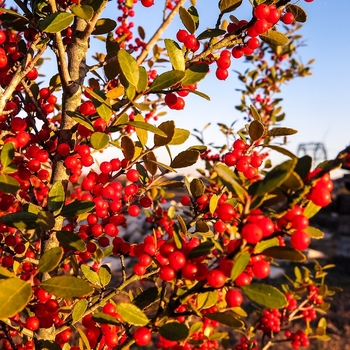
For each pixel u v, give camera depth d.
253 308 0.94
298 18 0.27
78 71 0.27
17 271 0.32
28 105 0.29
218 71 0.27
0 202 0.23
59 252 0.17
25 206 0.24
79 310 0.24
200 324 0.20
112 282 1.04
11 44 0.26
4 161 0.20
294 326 0.95
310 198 0.16
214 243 0.17
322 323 0.54
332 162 0.15
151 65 0.46
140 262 0.21
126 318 0.16
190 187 0.29
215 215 0.29
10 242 0.26
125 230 1.65
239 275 0.16
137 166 0.31
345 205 2.16
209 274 0.16
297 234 0.15
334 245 1.66
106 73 0.29
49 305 0.21
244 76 0.83
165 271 0.17
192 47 0.26
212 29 0.26
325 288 0.54
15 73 0.24
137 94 0.22
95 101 0.22
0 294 0.15
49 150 0.28
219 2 0.26
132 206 0.27
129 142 0.24
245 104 0.84
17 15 0.24
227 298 0.16
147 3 0.28
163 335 0.17
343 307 1.03
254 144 0.26
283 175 0.14
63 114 0.27
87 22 0.26
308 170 0.16
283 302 0.15
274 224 0.16
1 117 0.27
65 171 0.27
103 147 0.21
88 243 0.27
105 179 0.26
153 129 0.20
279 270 1.25
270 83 0.85
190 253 0.17
